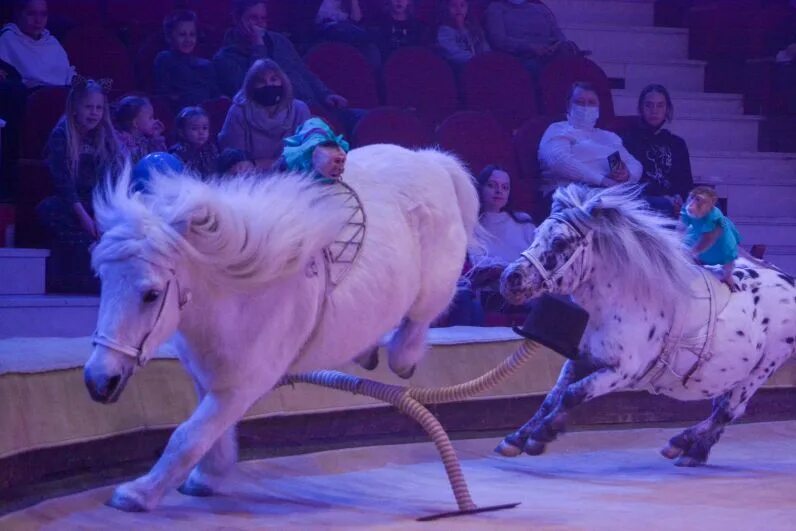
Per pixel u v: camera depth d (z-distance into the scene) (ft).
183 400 22.44
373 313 19.36
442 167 21.70
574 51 45.47
